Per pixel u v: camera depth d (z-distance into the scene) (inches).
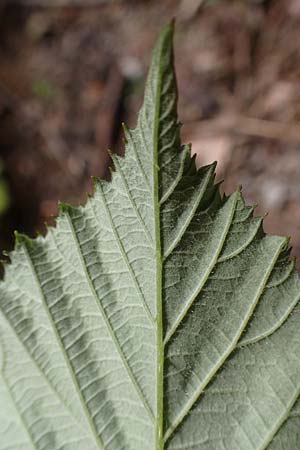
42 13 16.7
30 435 4.4
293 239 12.7
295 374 4.2
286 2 14.8
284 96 14.1
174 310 4.2
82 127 15.4
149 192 4.1
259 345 4.2
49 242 4.3
